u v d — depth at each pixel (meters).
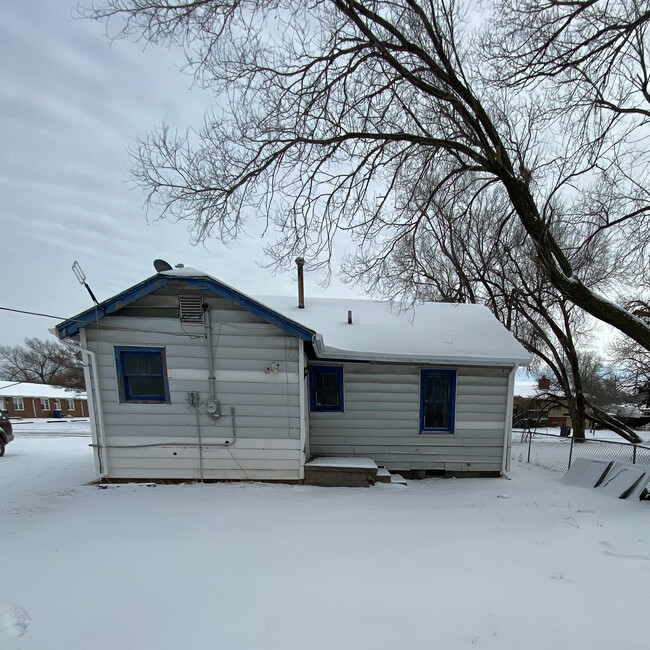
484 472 7.45
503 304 16.06
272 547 3.22
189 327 5.65
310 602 2.31
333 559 2.96
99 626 2.11
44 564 2.91
